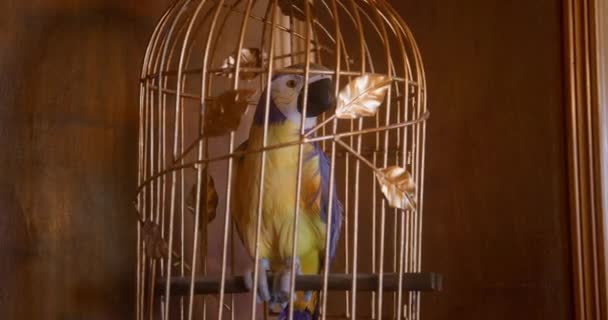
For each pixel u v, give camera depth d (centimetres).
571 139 98
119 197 97
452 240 108
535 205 101
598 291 95
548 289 99
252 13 121
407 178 77
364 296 117
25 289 86
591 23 99
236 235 113
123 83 99
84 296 92
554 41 101
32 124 89
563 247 98
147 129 95
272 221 87
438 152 111
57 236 90
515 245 102
